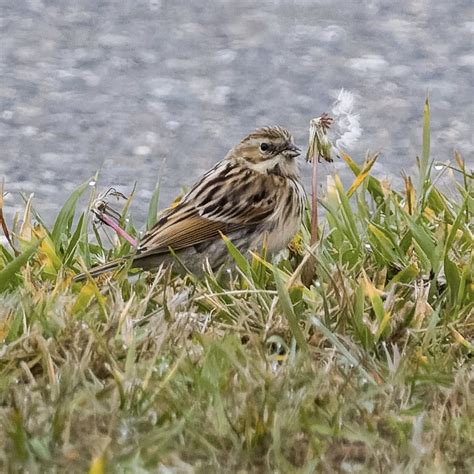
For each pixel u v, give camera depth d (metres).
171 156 19.41
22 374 8.91
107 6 24.56
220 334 9.70
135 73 22.17
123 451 7.95
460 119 20.62
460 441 8.13
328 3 24.69
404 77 22.02
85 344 9.24
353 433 8.14
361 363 9.16
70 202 12.08
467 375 9.02
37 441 7.93
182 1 24.81
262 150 12.05
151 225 12.63
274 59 22.67
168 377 8.56
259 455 7.98
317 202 12.37
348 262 11.27
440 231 11.49
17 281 11.00
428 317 10.15
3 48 22.86
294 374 8.76
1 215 11.80
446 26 23.75
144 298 10.24
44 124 20.36
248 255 11.84
